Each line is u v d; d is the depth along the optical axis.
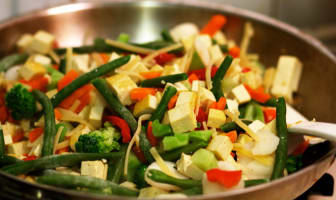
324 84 0.53
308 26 0.80
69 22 0.60
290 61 0.55
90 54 0.56
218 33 0.61
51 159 0.43
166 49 0.53
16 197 0.39
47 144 0.45
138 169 0.44
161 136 0.44
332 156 0.42
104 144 0.44
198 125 0.45
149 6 0.61
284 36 0.57
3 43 0.57
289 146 0.46
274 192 0.39
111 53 0.55
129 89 0.47
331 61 0.52
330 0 0.79
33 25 0.59
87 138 0.44
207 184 0.40
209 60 0.51
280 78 0.55
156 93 0.47
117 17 0.62
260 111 0.50
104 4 0.61
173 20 0.62
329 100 0.52
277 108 0.45
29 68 0.52
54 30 0.60
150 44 0.55
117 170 0.44
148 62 0.53
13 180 0.38
